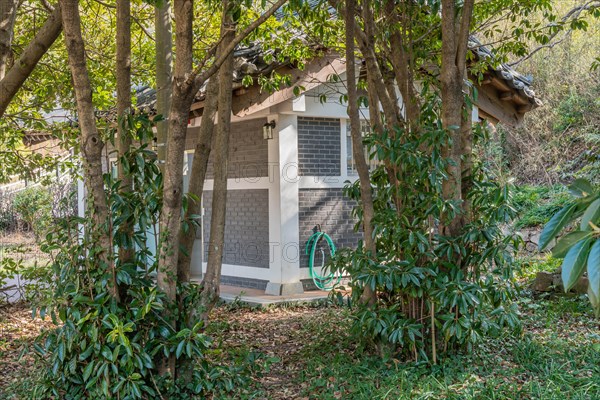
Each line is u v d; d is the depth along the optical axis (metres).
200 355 4.46
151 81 9.55
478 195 5.51
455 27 5.64
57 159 9.90
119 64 5.02
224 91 5.07
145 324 4.46
